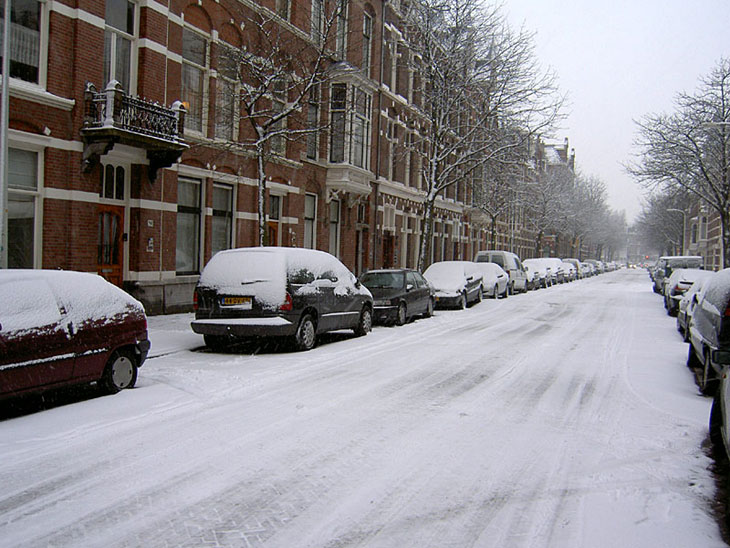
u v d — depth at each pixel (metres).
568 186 58.31
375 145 26.34
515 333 14.14
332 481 4.59
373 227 26.48
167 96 14.41
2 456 4.97
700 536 3.81
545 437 5.86
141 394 7.16
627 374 9.24
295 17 19.00
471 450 5.41
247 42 16.66
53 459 4.93
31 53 11.41
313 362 9.57
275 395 7.28
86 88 12.10
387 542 3.64
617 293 31.81
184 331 12.12
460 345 11.95
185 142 13.66
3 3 10.87
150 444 5.34
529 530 3.85
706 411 7.04
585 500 4.36
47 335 6.18
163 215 14.34
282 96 17.92
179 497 4.23
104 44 12.96
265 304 9.97
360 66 21.53
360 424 6.12
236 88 16.39
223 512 4.00
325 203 22.19
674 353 11.50
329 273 11.78
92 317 6.85
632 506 4.26
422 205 32.31
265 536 3.67
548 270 38.38
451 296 19.66
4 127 9.02
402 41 24.06
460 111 23.48
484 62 22.31
